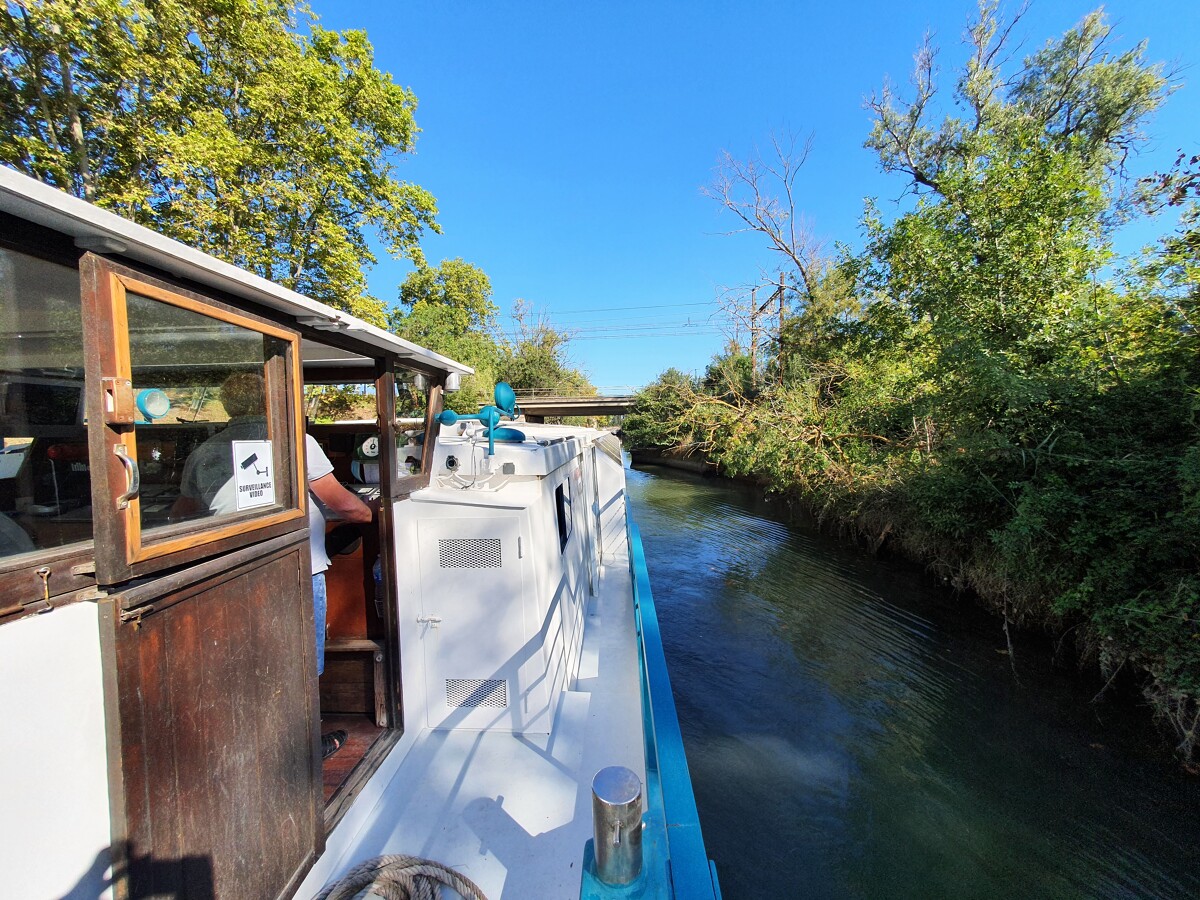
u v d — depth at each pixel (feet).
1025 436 21.40
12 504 3.18
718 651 22.95
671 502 55.52
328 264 36.99
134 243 3.53
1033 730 16.56
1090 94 45.11
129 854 3.56
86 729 3.38
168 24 29.81
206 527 4.30
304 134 35.04
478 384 63.16
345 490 7.41
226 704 4.45
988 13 45.68
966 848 12.96
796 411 41.32
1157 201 22.68
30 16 26.08
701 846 6.32
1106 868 12.20
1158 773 14.40
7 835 2.96
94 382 3.35
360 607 8.52
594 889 4.70
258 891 4.78
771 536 39.93
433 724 8.62
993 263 24.77
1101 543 17.66
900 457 32.14
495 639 8.41
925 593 27.02
